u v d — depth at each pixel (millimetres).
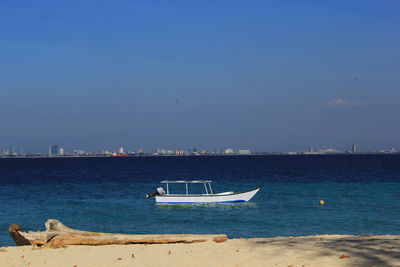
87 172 114125
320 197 45000
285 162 192125
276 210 35688
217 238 17062
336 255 13156
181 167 148500
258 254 13875
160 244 16688
